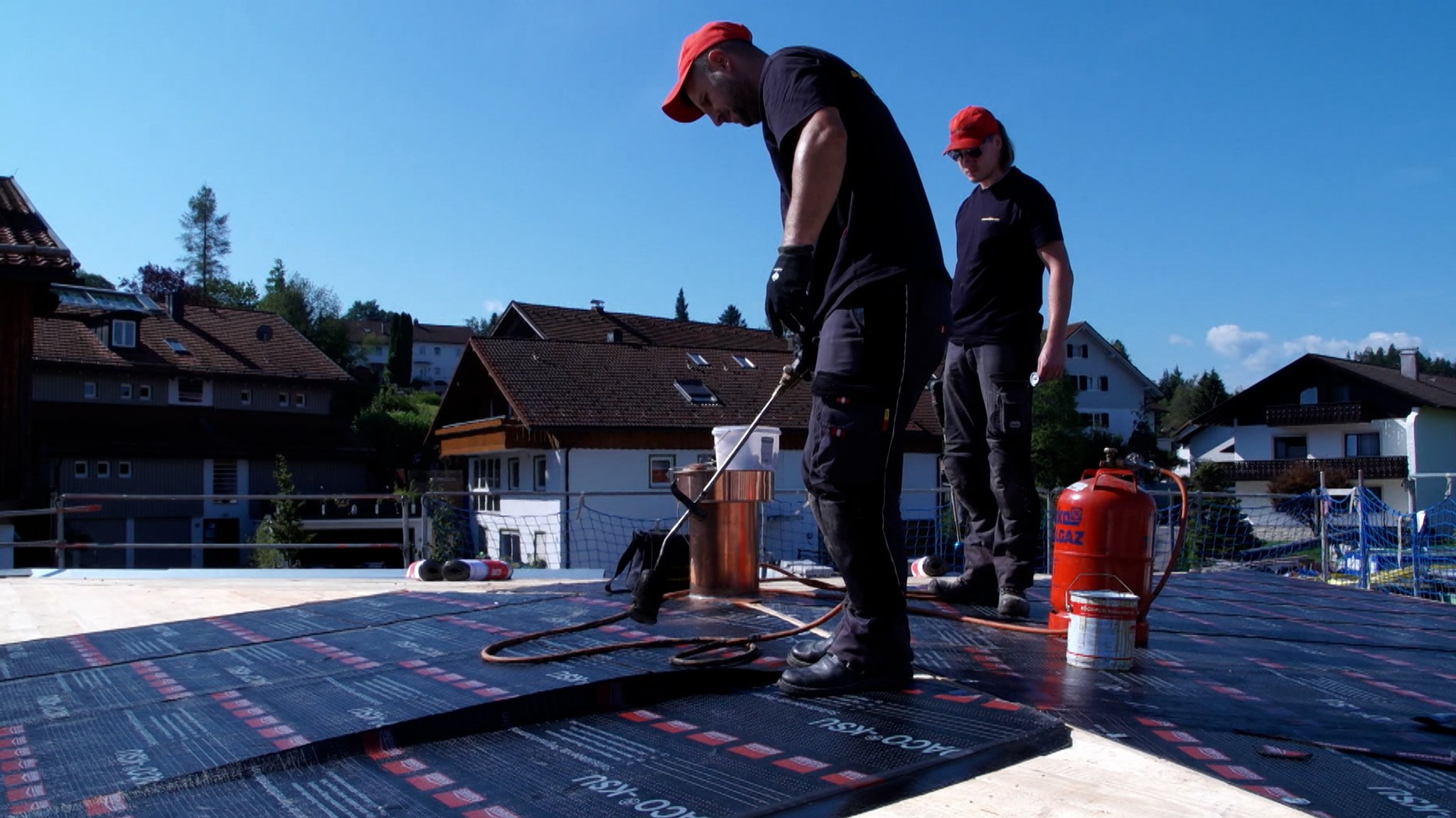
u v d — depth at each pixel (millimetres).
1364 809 1483
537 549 24828
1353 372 34781
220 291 75625
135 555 32219
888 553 2127
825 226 2219
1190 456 40719
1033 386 3549
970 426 3588
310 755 1818
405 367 72812
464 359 29469
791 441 26734
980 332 3490
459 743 1921
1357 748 1774
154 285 71562
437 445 33812
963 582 3658
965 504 3652
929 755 1687
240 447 34250
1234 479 36312
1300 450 36469
